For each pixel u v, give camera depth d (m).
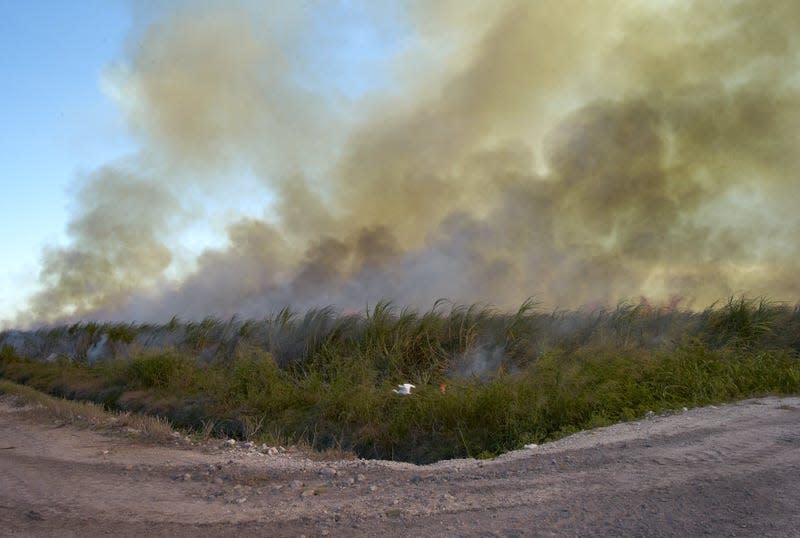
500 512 4.94
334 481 6.38
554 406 9.01
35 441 9.09
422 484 5.98
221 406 12.17
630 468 5.62
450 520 4.87
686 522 4.36
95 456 7.98
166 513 5.48
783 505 4.47
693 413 7.89
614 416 8.57
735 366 9.84
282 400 11.85
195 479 6.70
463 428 9.15
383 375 13.01
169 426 10.53
